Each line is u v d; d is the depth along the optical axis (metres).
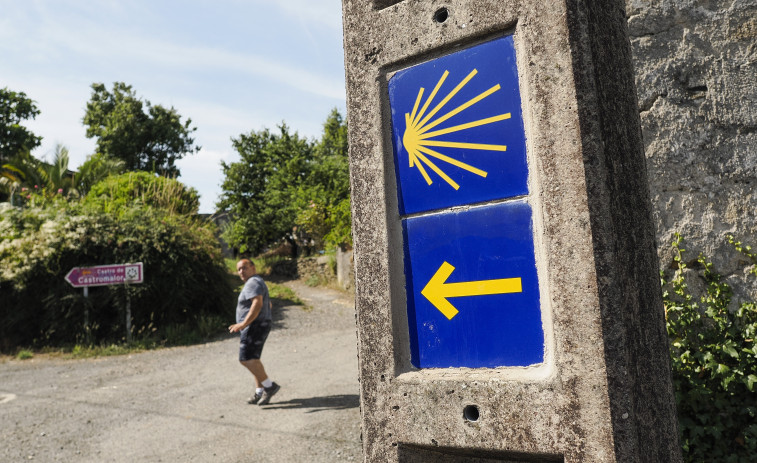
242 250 26.05
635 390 1.40
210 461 4.12
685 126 2.93
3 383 7.15
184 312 10.37
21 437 4.91
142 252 10.08
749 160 2.80
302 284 17.89
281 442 4.41
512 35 1.63
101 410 5.67
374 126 1.82
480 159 1.65
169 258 10.31
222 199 25.84
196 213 15.47
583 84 1.48
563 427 1.41
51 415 5.57
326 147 25.66
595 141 1.46
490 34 1.66
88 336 9.44
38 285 9.64
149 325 9.79
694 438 2.74
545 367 1.49
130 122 28.81
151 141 29.83
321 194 19.69
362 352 1.77
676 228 2.92
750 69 2.85
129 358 8.60
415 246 1.74
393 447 1.67
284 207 23.67
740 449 2.72
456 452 1.59
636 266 1.53
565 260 1.46
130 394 6.29
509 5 1.60
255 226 24.52
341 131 25.52
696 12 2.96
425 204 1.74
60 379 7.27
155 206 14.58
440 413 1.59
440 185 1.72
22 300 9.57
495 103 1.64
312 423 4.81
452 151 1.70
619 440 1.35
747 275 2.77
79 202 12.02
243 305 5.46
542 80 1.53
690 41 2.96
